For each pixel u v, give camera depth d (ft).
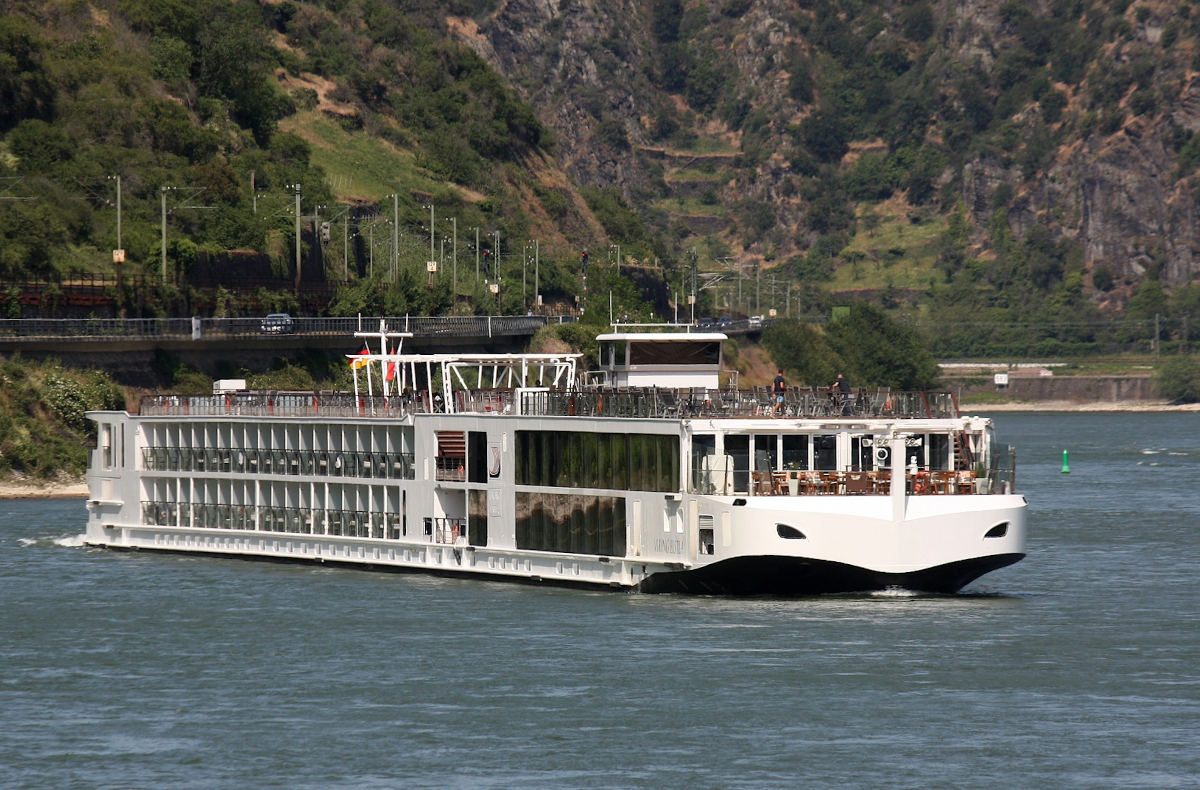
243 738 451.53
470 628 584.81
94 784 412.98
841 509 584.40
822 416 625.00
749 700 481.05
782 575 591.78
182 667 539.70
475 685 503.20
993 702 482.28
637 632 569.23
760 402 629.51
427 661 535.60
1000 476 615.57
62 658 556.92
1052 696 489.67
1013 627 596.29
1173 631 594.65
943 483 606.55
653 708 474.08
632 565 634.43
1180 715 468.75
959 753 431.02
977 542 593.42
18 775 421.59
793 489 595.47
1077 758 426.92
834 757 427.33
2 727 467.11
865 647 547.08
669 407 621.72
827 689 493.77
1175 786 404.77
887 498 587.68
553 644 554.05
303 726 463.01
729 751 432.25
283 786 409.08
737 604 618.44
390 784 409.08
